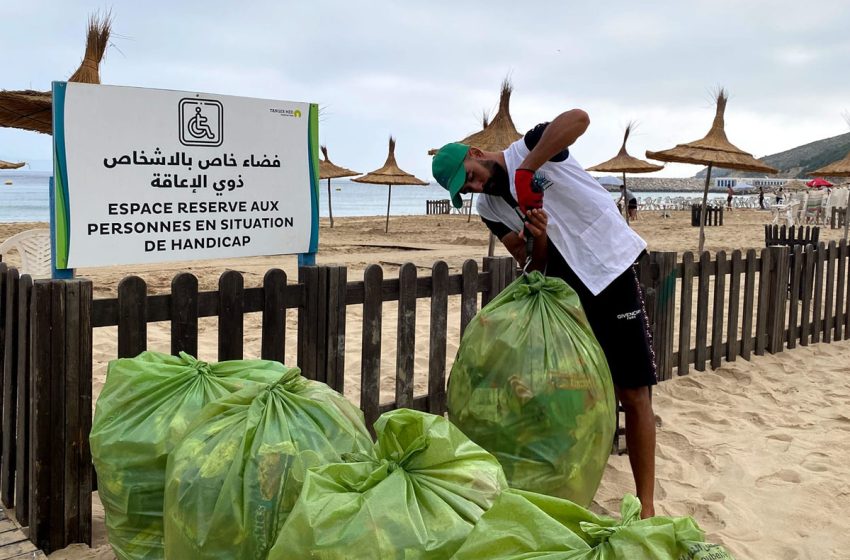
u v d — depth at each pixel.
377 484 1.84
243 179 3.67
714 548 1.48
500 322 2.96
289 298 3.73
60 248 3.18
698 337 6.26
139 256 3.39
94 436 2.61
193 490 2.09
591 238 3.28
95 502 3.72
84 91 3.18
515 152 3.25
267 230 3.78
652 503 3.46
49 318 3.05
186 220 3.51
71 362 3.11
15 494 3.48
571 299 3.05
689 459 4.51
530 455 2.83
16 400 3.46
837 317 7.81
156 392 2.61
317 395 2.39
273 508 2.05
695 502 3.89
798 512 3.78
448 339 7.08
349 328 7.57
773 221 28.80
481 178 3.26
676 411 5.36
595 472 2.98
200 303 3.44
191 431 2.27
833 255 7.61
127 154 3.32
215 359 6.08
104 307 3.22
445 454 1.96
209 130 3.54
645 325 3.43
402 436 2.05
